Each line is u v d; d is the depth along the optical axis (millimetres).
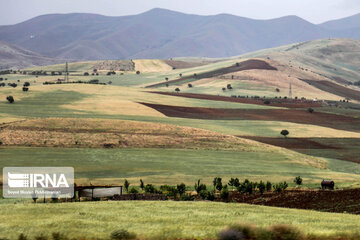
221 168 163375
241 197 110688
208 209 55031
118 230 36062
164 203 61125
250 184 117438
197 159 176500
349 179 153750
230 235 34562
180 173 152000
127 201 63875
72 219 44344
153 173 150500
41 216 46562
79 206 55344
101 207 54719
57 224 41000
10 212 49656
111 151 180750
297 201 94312
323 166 182875
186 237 35812
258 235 35094
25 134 192750
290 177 154875
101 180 135250
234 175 153250
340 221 47344
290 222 44844
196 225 41750
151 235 36250
